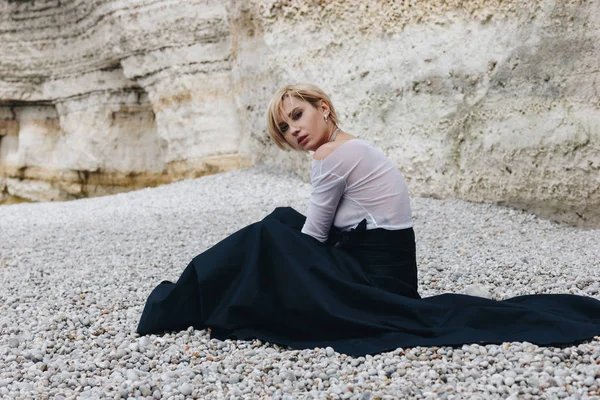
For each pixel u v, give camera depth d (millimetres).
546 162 6668
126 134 15805
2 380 2838
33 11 16594
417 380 2566
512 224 6629
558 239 5969
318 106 3307
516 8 6938
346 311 3068
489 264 4938
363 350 2918
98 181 16578
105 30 14430
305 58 9398
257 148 11578
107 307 4168
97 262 5930
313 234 3260
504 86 7062
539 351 2781
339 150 3201
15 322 3938
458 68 7555
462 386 2488
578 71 6359
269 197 9320
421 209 7418
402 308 3051
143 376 2893
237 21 11102
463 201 7586
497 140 7145
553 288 4117
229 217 8102
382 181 3234
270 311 3125
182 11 12906
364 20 8641
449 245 5844
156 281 4918
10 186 18109
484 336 2932
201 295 3242
